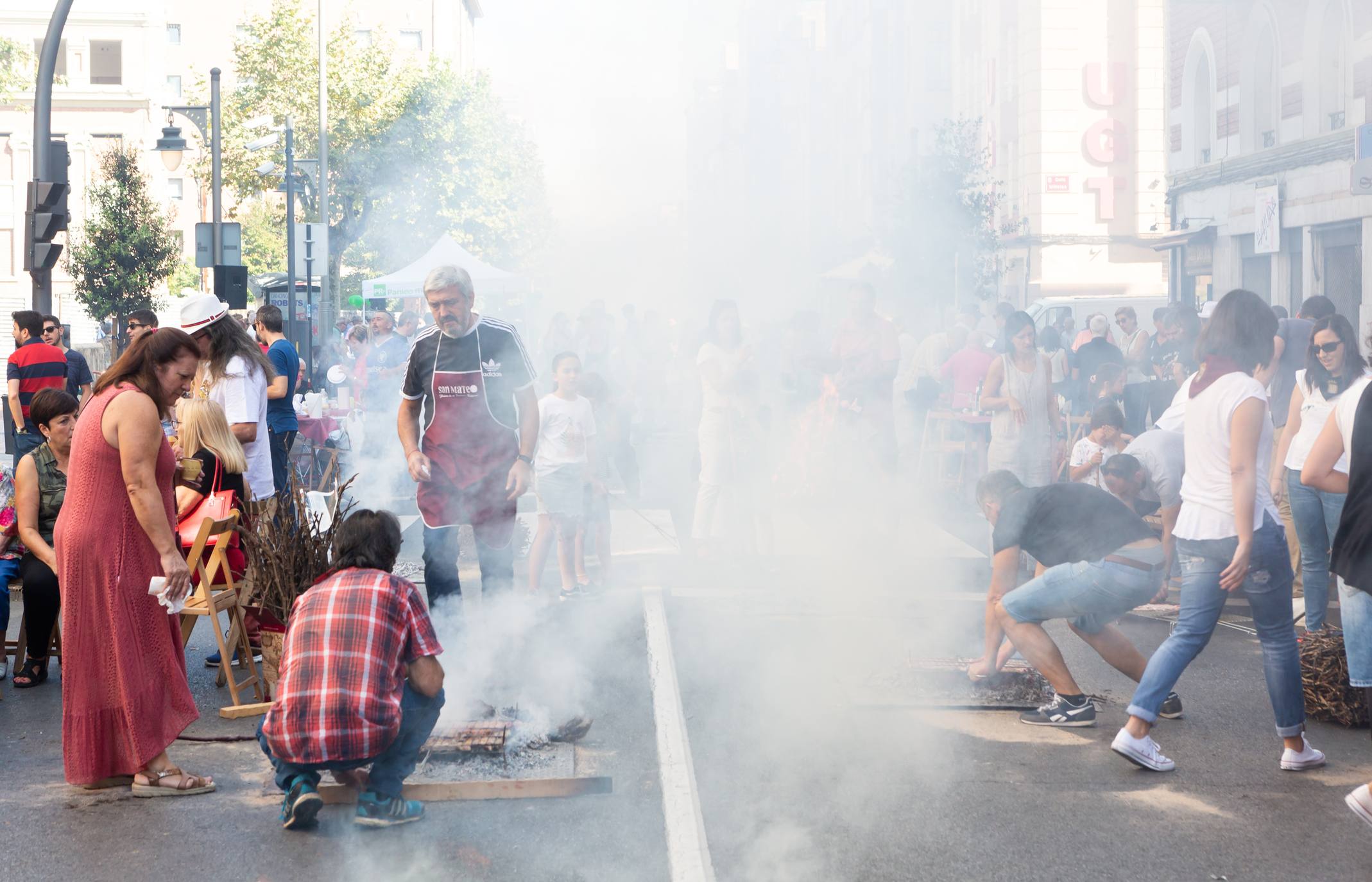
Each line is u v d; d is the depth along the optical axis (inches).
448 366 197.5
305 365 569.3
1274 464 248.2
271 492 230.5
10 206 1734.7
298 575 193.2
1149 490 231.0
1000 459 303.7
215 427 207.9
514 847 137.3
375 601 143.4
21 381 386.9
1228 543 158.2
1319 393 213.6
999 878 127.9
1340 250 586.9
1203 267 714.8
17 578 219.3
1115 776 159.6
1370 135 434.3
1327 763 165.3
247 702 200.5
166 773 157.9
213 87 585.0
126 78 1801.2
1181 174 733.3
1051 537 181.8
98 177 1585.9
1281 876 128.5
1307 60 575.5
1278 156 616.7
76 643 154.1
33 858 136.8
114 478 154.6
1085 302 625.9
